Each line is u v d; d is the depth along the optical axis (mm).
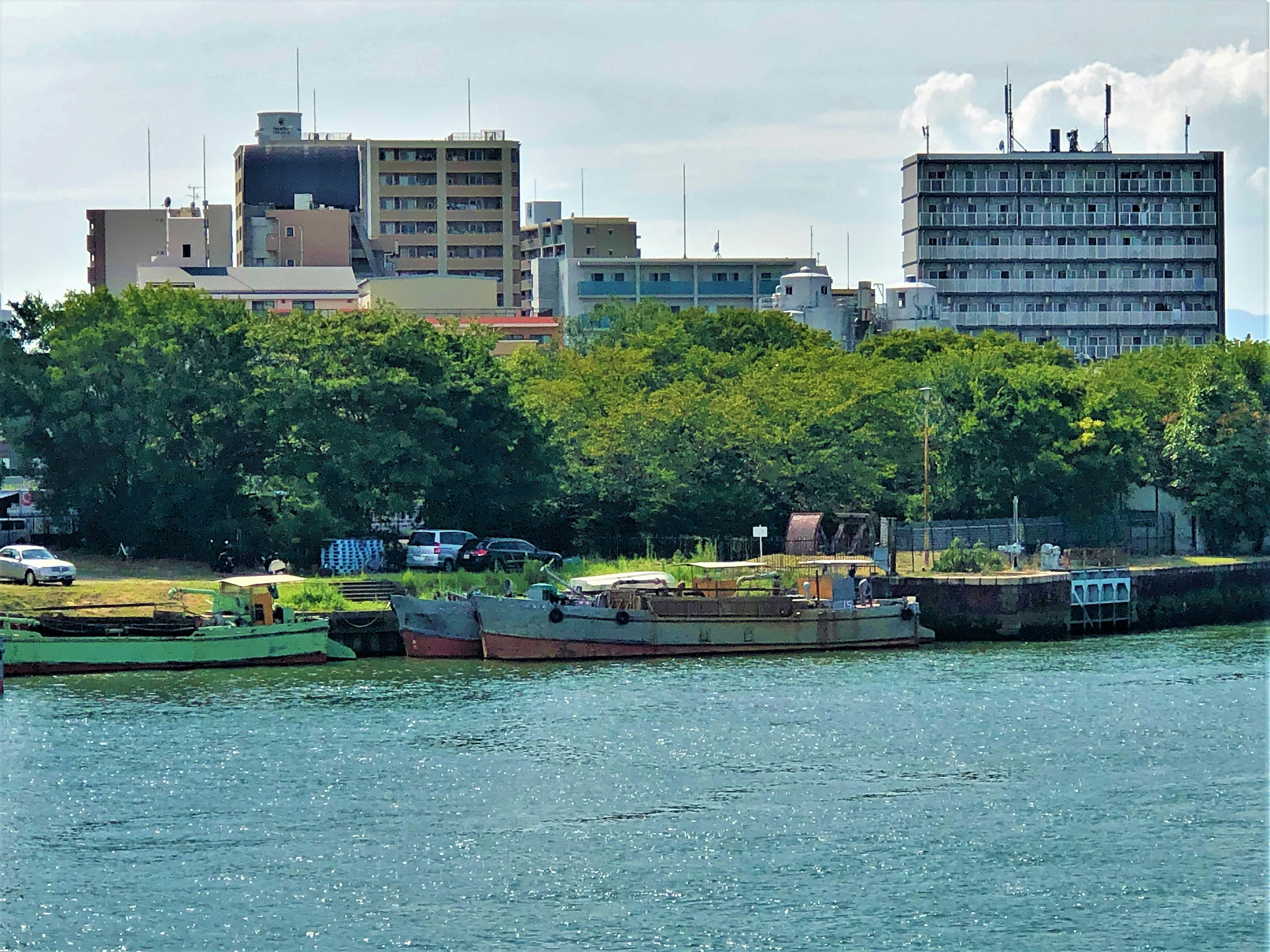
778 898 107500
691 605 189625
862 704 159250
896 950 100438
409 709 154875
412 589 198875
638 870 111812
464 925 103125
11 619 170375
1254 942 101500
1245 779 132250
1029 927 103438
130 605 177000
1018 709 156625
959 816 122812
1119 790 129500
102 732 144125
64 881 109000
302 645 179500
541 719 150875
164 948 99875
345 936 101375
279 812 122312
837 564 199875
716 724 149500
